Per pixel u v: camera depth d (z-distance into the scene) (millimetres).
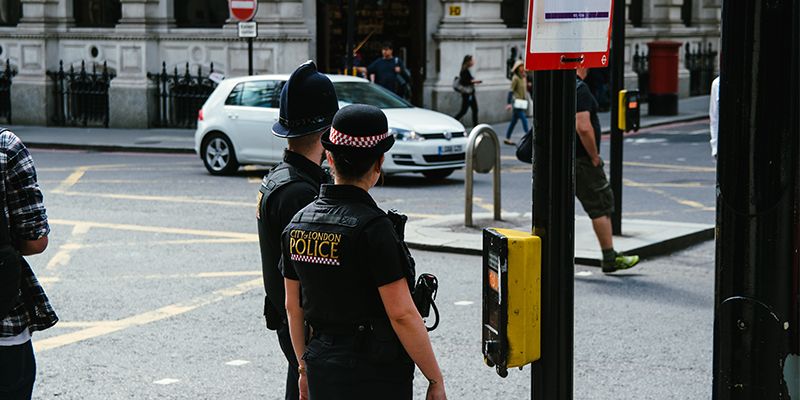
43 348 8805
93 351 8734
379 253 4520
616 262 11375
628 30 34031
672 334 9125
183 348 8820
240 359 8516
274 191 5332
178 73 28750
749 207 4117
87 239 13602
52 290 10844
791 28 4051
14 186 5145
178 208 16094
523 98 25594
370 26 29672
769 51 4059
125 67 29000
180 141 25688
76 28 29688
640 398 7523
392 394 4645
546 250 4234
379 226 4555
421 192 17984
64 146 25469
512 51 30000
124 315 9875
